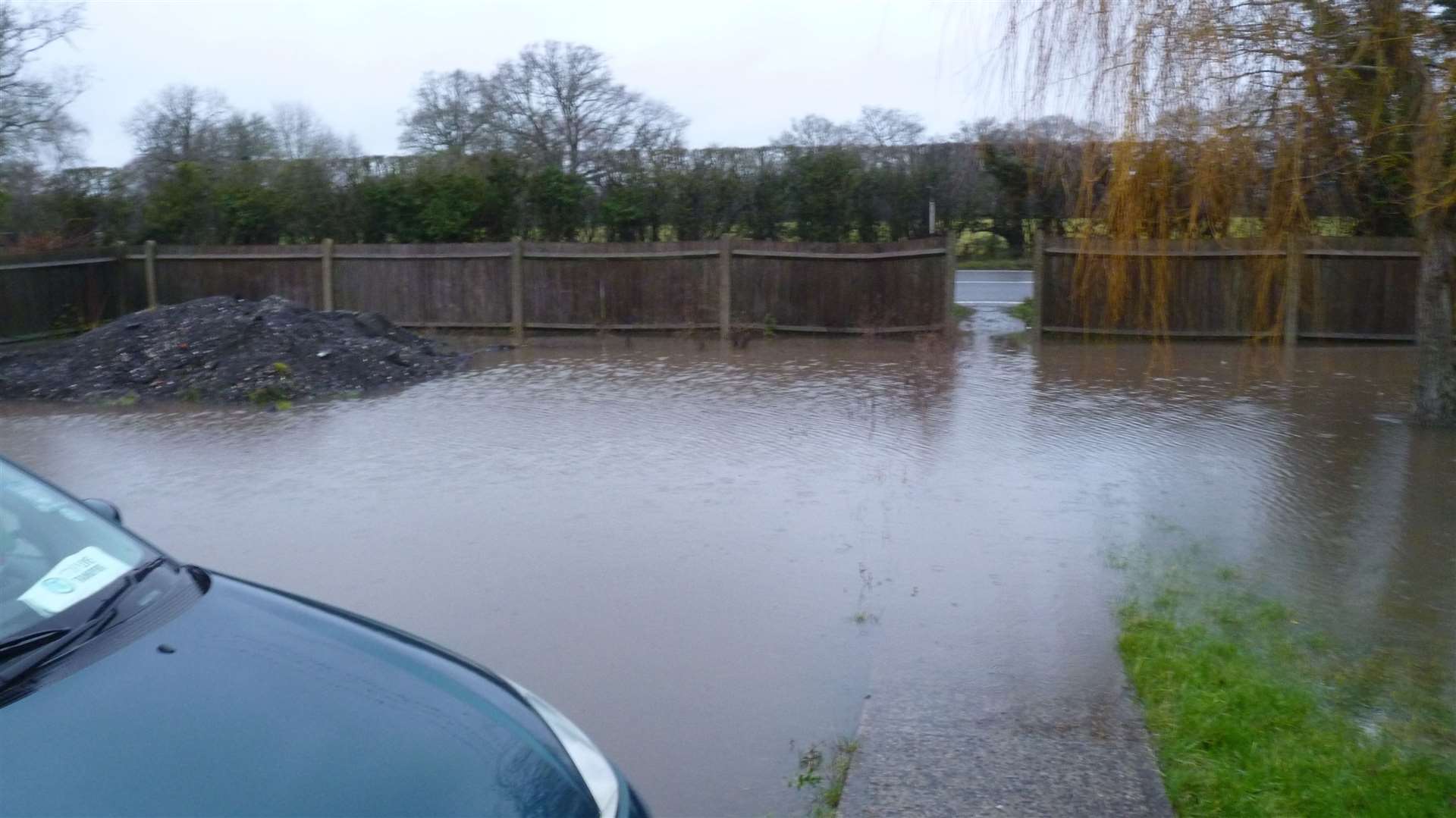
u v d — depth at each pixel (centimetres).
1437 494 832
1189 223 691
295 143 3309
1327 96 645
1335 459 948
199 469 982
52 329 1952
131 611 330
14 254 1944
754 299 1866
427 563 714
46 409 1312
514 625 611
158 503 867
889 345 1762
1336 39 641
